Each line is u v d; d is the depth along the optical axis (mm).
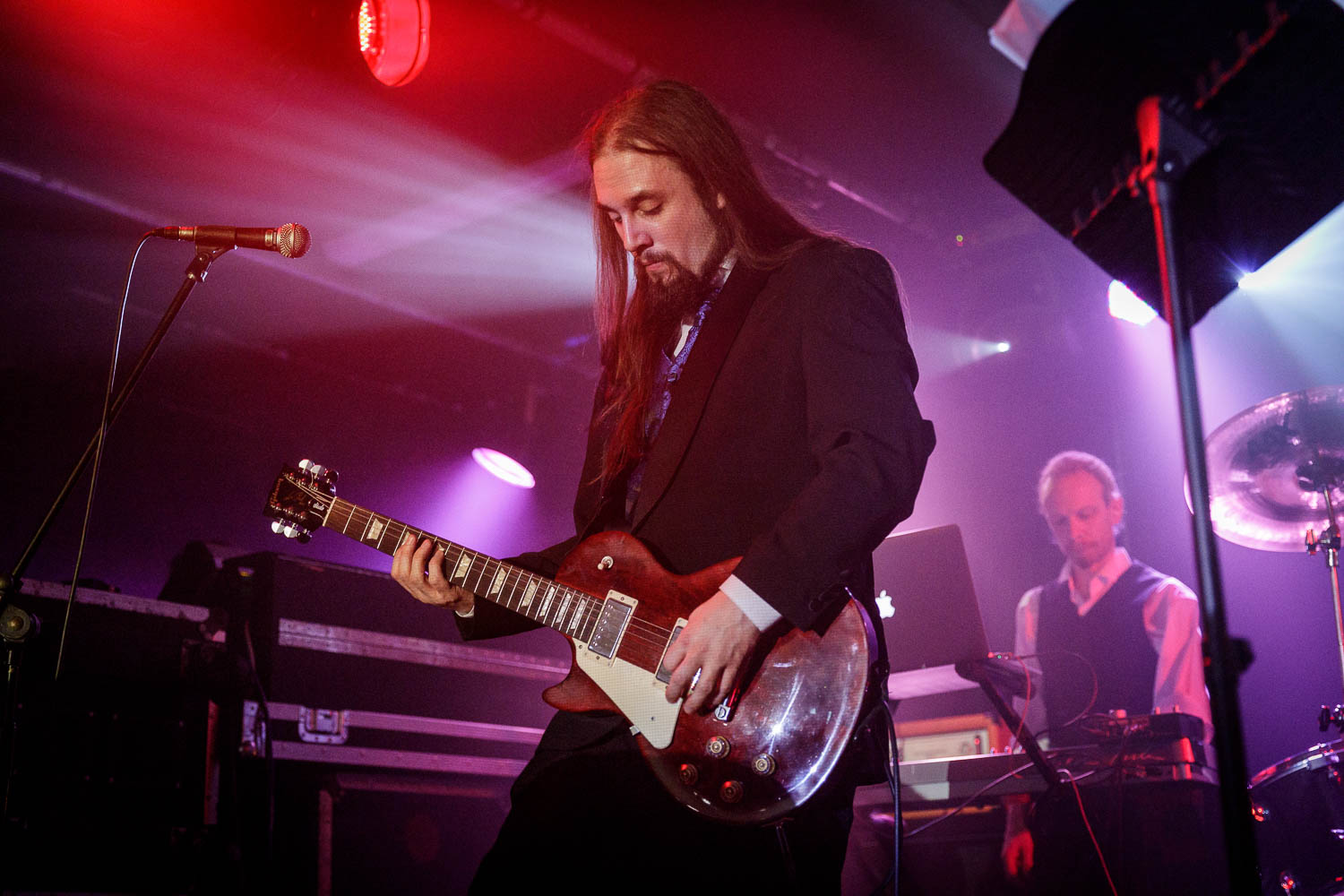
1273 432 3533
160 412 5645
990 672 3551
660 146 2123
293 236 2449
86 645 3365
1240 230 1609
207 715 3584
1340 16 1376
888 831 3879
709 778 1810
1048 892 3455
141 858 3309
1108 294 6711
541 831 1884
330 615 4156
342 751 3918
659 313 2178
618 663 1942
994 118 6039
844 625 1813
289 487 2457
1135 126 1544
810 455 1895
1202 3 1438
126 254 5520
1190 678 4137
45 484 5238
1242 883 1174
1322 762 3115
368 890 3895
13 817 3076
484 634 2248
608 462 2174
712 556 1929
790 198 6188
